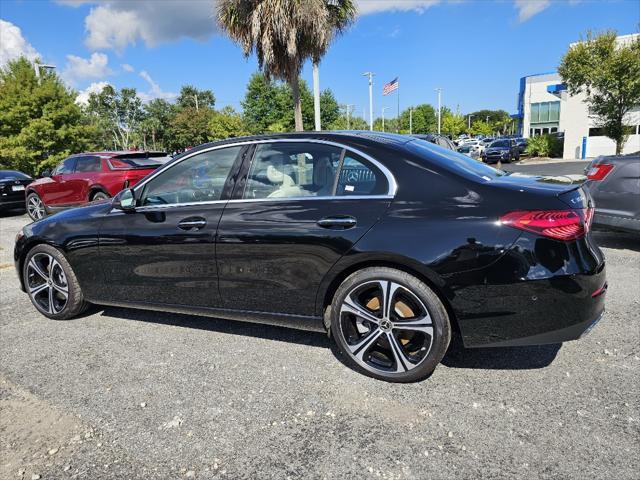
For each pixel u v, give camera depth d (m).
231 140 3.35
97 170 10.16
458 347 3.27
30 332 3.85
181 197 3.40
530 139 34.19
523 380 2.80
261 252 3.01
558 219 2.44
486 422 2.42
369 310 2.83
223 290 3.22
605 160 5.64
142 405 2.72
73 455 2.31
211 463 2.22
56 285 4.02
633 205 5.38
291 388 2.83
